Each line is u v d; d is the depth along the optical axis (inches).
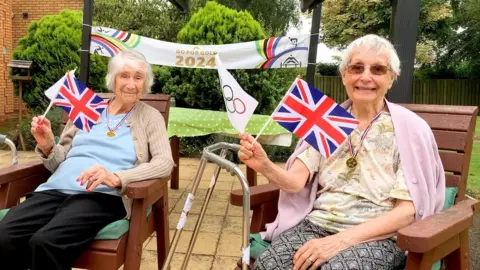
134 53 89.7
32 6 419.2
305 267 63.1
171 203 156.6
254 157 67.4
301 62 144.5
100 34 143.3
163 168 79.4
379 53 71.4
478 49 657.6
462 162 81.9
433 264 62.6
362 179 72.2
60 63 278.2
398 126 71.8
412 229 56.0
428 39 653.3
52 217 76.5
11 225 72.4
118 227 73.6
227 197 165.6
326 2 602.2
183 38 249.1
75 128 92.4
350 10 593.0
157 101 104.8
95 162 83.4
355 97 73.2
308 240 70.2
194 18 250.4
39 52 275.0
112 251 71.5
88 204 75.2
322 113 65.9
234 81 62.8
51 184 82.3
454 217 62.0
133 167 84.0
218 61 63.1
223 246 120.1
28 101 281.4
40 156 85.7
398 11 112.6
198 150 250.8
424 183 68.4
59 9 418.6
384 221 66.1
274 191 80.4
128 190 71.4
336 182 74.1
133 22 387.5
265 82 246.2
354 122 64.5
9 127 333.1
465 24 652.7
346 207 72.0
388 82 73.1
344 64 74.5
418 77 704.4
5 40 385.1
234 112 63.7
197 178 66.3
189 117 151.6
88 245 72.1
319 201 75.2
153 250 117.1
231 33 243.3
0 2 374.6
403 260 66.9
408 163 69.6
